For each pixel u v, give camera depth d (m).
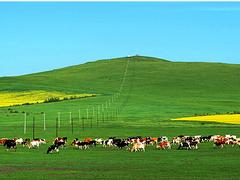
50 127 99.81
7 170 42.12
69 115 123.56
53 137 81.94
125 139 70.00
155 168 43.09
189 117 114.50
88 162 47.97
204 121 104.62
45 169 42.69
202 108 136.88
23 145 68.62
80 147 64.31
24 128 96.31
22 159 50.84
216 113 125.62
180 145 62.81
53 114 126.06
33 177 38.03
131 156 53.53
